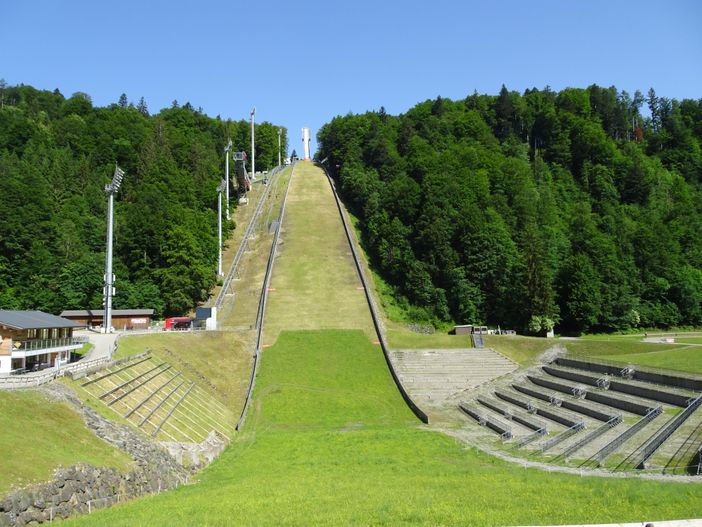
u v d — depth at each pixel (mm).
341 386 72125
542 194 136500
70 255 100812
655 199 140750
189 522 25156
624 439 45375
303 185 171000
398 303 103938
